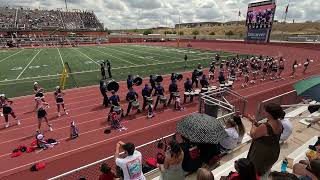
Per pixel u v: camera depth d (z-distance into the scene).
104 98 15.98
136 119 14.17
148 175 6.59
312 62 32.56
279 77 23.97
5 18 73.94
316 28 106.62
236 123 6.81
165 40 75.94
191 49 52.59
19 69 28.27
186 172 5.73
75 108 15.81
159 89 15.45
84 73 26.41
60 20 84.62
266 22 50.03
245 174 3.18
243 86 20.86
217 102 7.90
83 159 10.23
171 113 15.09
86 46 59.97
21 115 14.52
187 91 16.84
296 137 7.74
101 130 12.80
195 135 5.32
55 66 30.34
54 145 11.26
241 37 65.62
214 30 130.88
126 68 29.80
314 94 6.09
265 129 4.10
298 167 4.66
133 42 74.19
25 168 9.61
